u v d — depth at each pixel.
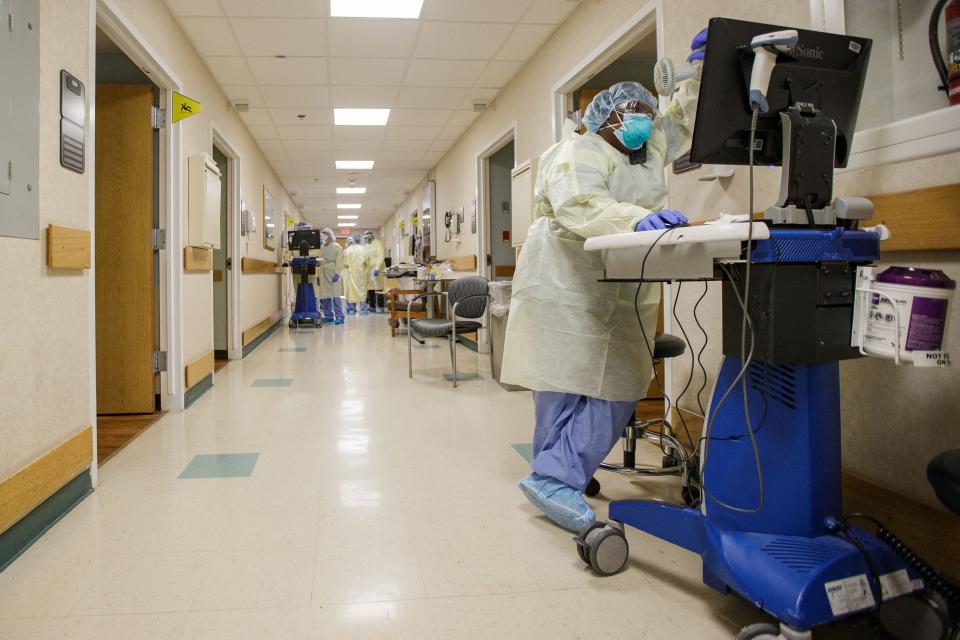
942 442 1.43
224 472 2.37
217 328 5.75
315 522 1.88
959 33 1.36
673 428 2.68
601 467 2.21
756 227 1.12
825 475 1.24
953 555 1.38
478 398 3.83
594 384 1.78
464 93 5.56
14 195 1.67
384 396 3.90
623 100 1.76
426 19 3.98
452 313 4.22
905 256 1.50
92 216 2.20
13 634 1.27
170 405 3.46
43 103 1.85
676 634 1.29
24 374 1.73
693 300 2.55
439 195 8.77
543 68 4.43
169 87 3.47
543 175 1.89
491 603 1.41
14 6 1.67
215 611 1.37
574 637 1.28
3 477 1.61
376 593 1.45
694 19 2.47
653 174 1.84
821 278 1.18
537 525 1.87
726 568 1.22
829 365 1.25
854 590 1.11
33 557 1.63
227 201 5.82
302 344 6.98
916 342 1.08
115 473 2.36
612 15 3.30
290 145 7.51
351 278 12.33
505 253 6.33
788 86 1.27
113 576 1.53
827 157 1.26
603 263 1.66
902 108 1.55
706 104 1.25
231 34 4.09
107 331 3.37
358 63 4.73
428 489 2.19
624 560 1.57
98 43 3.52
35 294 1.80
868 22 1.63
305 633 1.28
